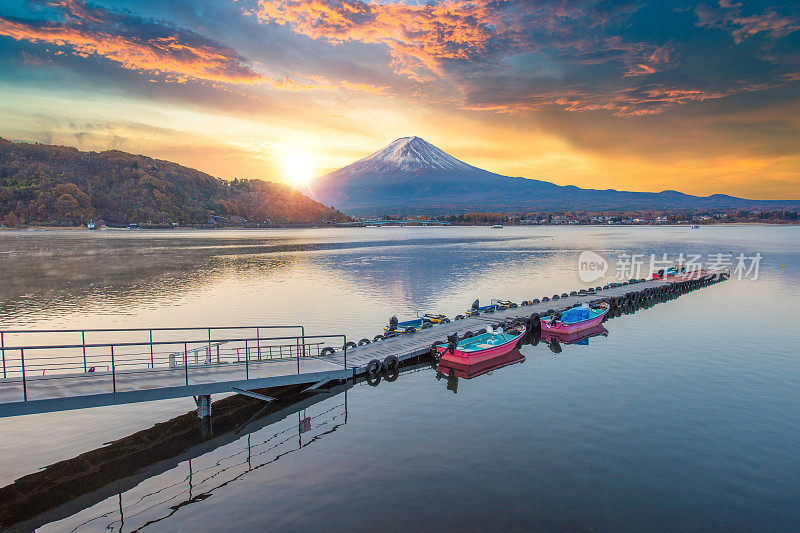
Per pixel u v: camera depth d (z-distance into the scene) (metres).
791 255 131.88
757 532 17.25
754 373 34.34
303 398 30.81
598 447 23.41
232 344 42.91
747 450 23.05
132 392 24.03
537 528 17.36
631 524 17.61
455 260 119.12
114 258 122.00
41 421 26.86
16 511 18.72
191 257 126.12
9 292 70.06
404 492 19.64
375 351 38.16
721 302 64.38
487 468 21.48
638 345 42.94
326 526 17.48
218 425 26.73
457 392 31.47
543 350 42.06
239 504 18.97
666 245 180.12
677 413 27.34
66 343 43.22
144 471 21.67
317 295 67.38
